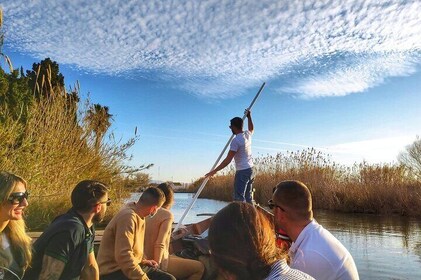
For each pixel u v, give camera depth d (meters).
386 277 5.10
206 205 18.58
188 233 4.92
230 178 23.56
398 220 11.65
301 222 2.43
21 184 2.48
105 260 3.39
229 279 1.29
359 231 9.24
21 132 7.36
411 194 13.24
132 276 3.27
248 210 1.33
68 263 2.63
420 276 5.12
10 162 6.84
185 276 4.12
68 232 2.60
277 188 2.54
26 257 2.48
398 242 7.71
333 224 10.64
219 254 1.28
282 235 2.70
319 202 16.05
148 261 3.68
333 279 2.23
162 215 3.94
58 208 7.83
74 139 9.18
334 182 16.30
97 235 5.80
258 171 19.59
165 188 4.23
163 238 3.86
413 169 16.31
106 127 10.20
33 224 6.96
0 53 8.34
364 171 16.19
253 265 1.25
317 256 2.25
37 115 8.36
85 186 2.79
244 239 1.26
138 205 3.49
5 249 2.37
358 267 5.65
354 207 14.42
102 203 2.82
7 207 2.40
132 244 3.34
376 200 14.05
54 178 8.15
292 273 1.30
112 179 9.96
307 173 17.34
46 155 7.77
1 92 8.18
